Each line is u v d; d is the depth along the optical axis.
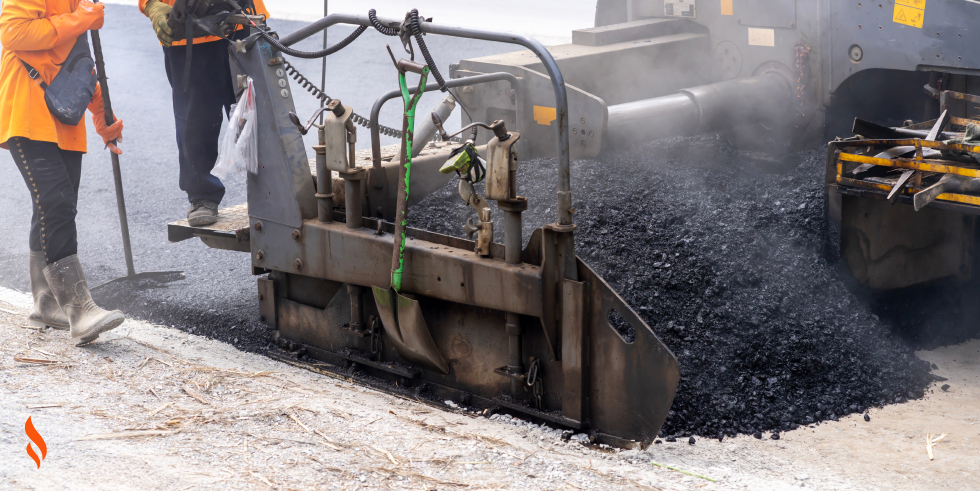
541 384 3.14
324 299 3.79
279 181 3.71
